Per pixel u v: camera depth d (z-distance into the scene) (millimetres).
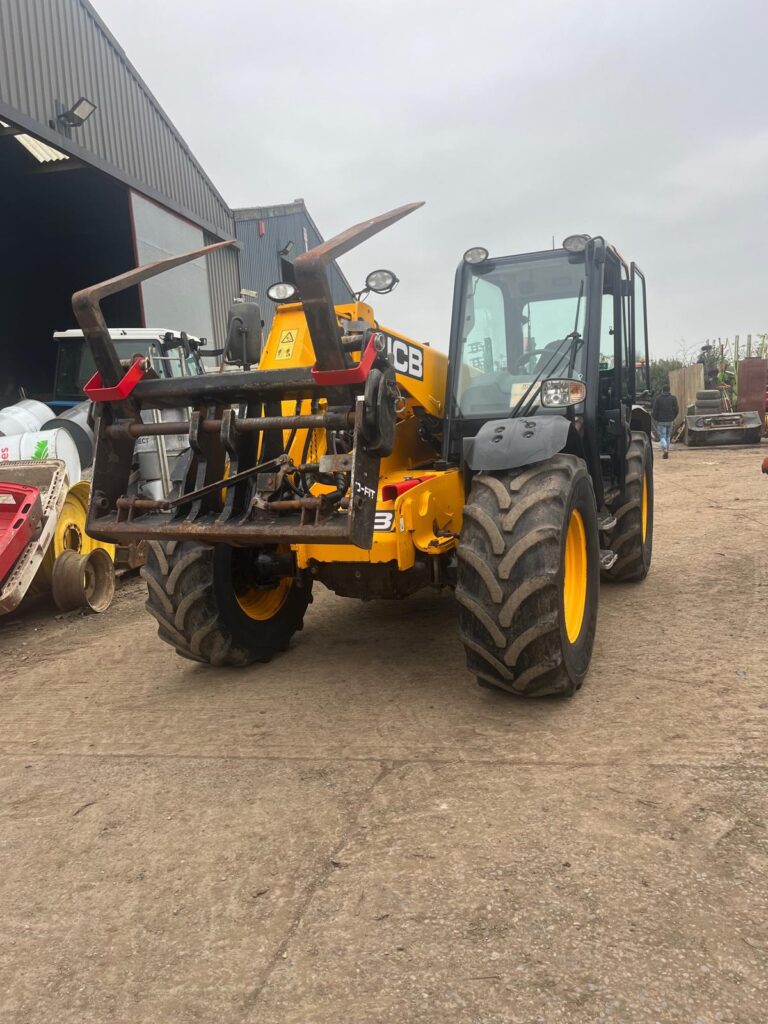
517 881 2152
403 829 2461
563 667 3191
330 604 5434
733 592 5012
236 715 3520
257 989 1837
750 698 3285
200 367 8562
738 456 15273
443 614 4988
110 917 2148
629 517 5195
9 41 9359
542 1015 1691
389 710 3436
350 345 2934
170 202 13391
